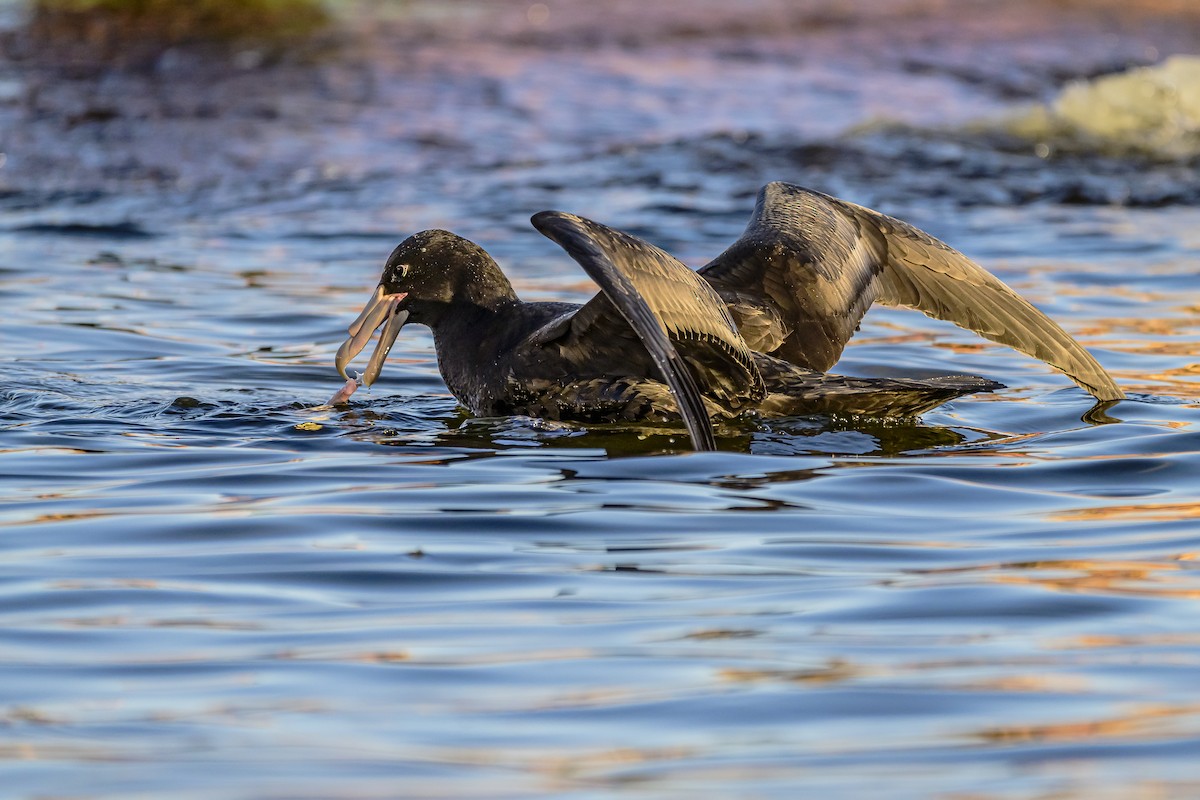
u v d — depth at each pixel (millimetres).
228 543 9375
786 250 12891
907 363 15148
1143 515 9883
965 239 21797
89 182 25438
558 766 6309
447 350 13367
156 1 36469
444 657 7531
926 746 6465
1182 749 6379
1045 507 10125
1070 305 17578
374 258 20703
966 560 9016
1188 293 18203
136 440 11914
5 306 17375
